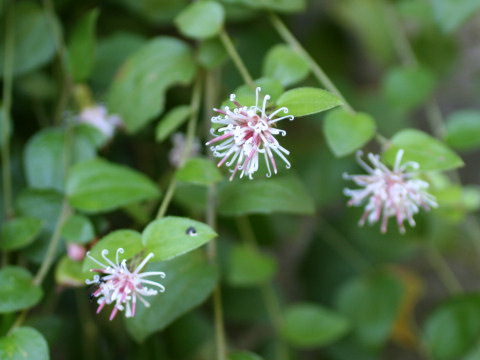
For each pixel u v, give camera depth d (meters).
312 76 0.44
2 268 0.36
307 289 0.44
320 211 0.44
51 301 0.39
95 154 0.38
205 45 0.38
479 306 0.40
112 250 0.33
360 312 0.42
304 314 0.40
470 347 0.40
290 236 0.42
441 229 0.44
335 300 0.44
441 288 0.46
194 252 0.35
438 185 0.39
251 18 0.42
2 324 0.35
